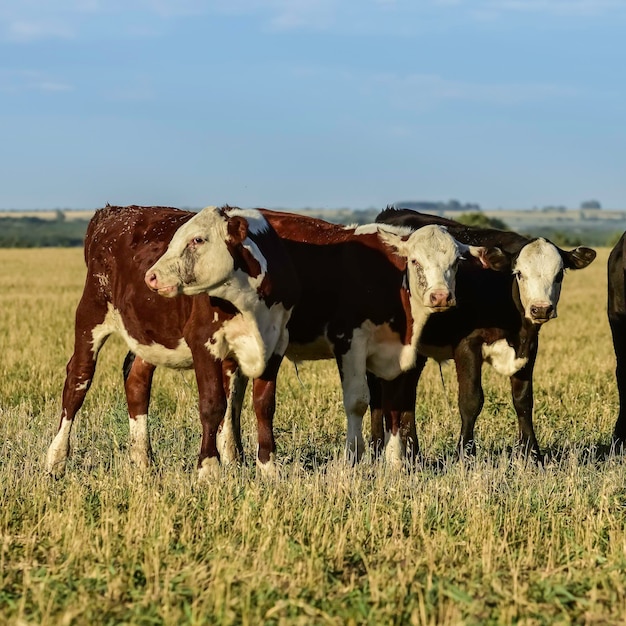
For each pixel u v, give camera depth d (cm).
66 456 1030
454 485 909
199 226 877
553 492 900
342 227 1095
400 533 764
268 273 924
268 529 753
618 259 1265
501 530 801
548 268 1032
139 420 1052
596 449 1166
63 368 1719
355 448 1058
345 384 1062
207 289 890
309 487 876
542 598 648
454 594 625
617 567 696
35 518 804
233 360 1017
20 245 12638
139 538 728
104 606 618
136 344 1005
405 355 1058
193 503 827
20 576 671
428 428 1224
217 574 644
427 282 1007
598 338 2281
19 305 3173
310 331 1077
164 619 590
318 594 636
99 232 1058
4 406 1379
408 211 1271
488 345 1080
